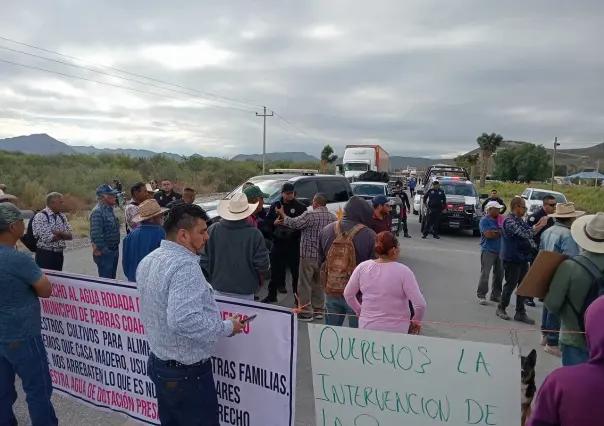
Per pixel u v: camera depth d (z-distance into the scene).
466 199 15.87
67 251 11.15
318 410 2.73
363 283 3.54
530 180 92.94
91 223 6.28
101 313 3.61
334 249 4.36
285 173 11.08
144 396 3.50
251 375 2.96
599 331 1.57
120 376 3.61
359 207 4.43
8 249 3.18
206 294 2.43
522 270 6.60
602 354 1.57
